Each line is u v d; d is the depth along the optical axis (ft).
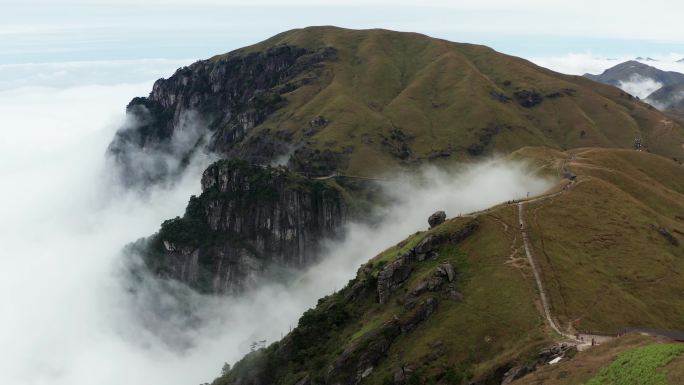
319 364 633.20
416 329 561.02
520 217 650.43
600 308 507.30
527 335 484.33
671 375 311.68
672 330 490.90
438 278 588.50
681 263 590.14
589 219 650.84
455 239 640.17
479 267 588.91
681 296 540.52
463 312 540.93
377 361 563.48
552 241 603.26
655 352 343.46
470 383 458.50
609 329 480.64
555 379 373.40
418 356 522.88
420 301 579.89
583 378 357.61
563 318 496.64
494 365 459.32
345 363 579.48
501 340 495.82
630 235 627.05
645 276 561.84
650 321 497.87
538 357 444.96
